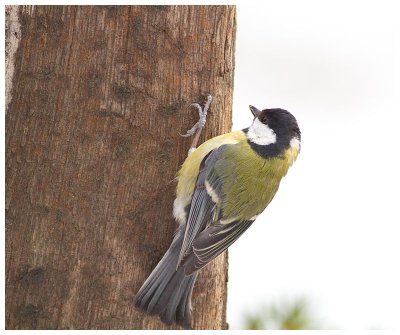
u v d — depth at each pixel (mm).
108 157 6480
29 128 6422
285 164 7461
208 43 6867
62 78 6391
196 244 6660
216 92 7055
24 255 6441
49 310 6434
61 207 6438
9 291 6426
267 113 7602
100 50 6383
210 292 7336
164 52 6609
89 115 6422
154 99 6609
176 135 6801
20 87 6445
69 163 6426
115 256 6551
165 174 6766
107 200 6508
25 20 6410
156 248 6773
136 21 6457
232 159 7102
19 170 6445
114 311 6562
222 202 6977
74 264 6461
